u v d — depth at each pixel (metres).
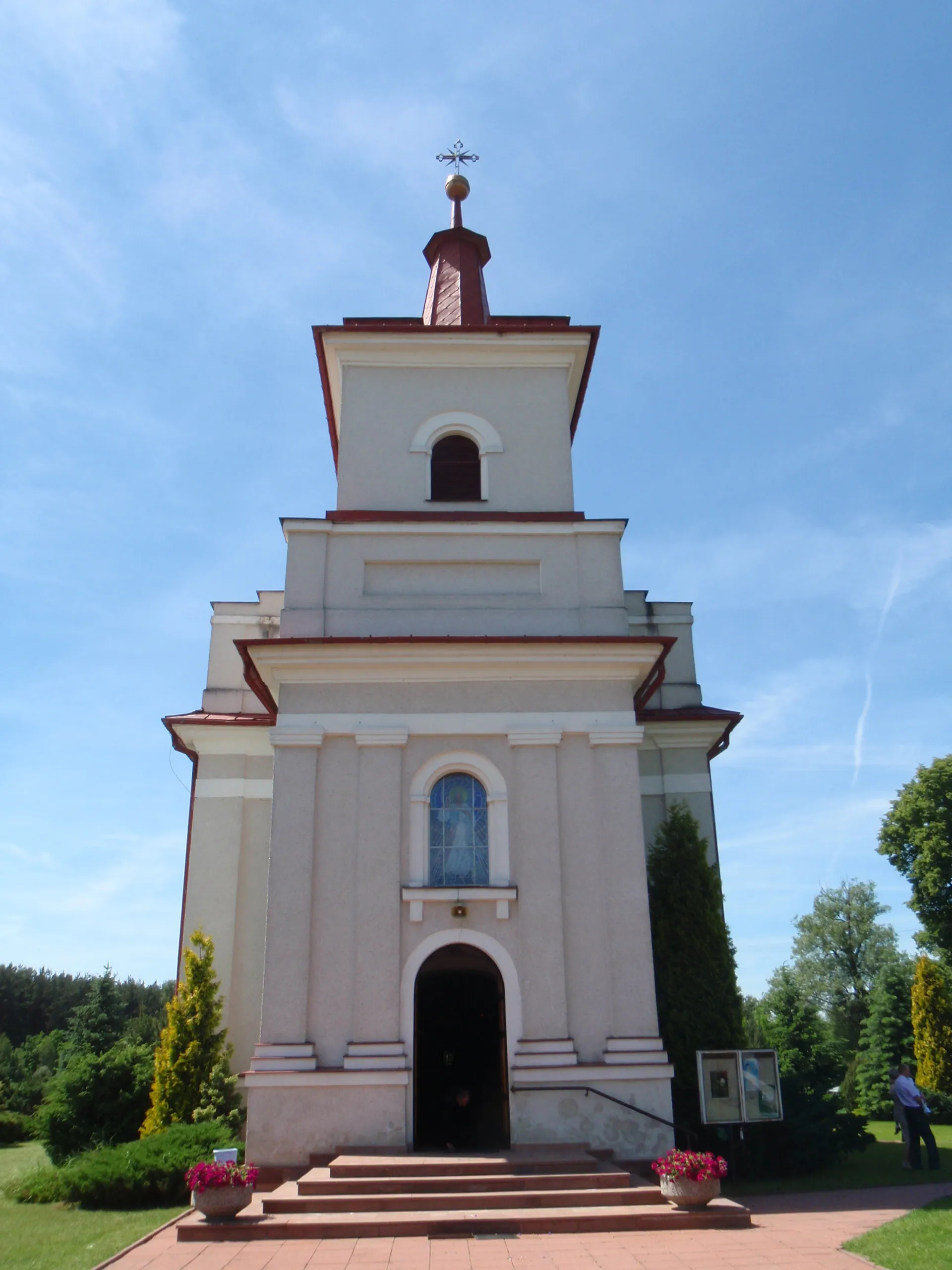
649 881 16.30
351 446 17.22
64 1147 15.77
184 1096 15.02
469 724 14.52
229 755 19.12
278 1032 12.80
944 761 34.19
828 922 61.34
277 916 13.38
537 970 13.27
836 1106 15.48
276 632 20.83
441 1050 16.61
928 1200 11.80
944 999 30.06
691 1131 13.03
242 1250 9.17
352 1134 12.30
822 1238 9.56
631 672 14.98
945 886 33.25
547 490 17.11
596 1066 12.80
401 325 18.84
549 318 19.42
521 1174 11.07
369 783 14.11
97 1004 46.91
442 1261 8.66
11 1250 9.50
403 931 13.38
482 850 14.12
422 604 15.59
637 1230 9.98
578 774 14.42
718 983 15.32
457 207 22.14
